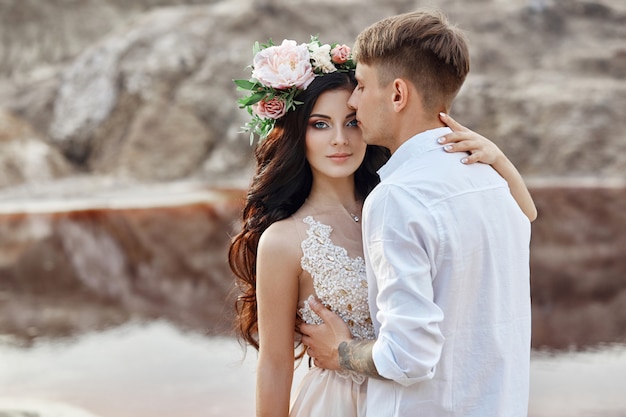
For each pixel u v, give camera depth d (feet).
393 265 5.94
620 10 97.45
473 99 80.12
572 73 86.43
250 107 8.28
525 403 6.50
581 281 30.53
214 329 24.29
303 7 94.63
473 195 6.25
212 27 93.45
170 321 25.63
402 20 6.47
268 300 7.50
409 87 6.46
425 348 5.77
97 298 29.76
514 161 75.10
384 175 6.59
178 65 89.30
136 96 87.61
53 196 66.95
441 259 6.02
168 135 84.17
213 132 85.10
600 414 15.71
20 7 122.31
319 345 7.29
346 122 7.67
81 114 88.94
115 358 21.25
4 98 95.20
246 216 8.31
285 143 7.84
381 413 6.41
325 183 7.91
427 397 6.16
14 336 24.21
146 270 35.47
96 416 16.29
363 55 6.65
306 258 7.39
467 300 6.16
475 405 6.21
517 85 82.84
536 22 95.09
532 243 39.88
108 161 84.84
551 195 56.70
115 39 94.32
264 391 7.47
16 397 17.80
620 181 66.23
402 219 6.03
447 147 6.42
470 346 6.19
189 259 38.09
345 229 7.73
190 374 19.42
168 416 16.26
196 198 61.72
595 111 76.74
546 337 22.50
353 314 7.39
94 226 49.21
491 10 96.58
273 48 7.70
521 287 6.50
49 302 29.22
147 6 131.03
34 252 40.78
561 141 75.00
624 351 20.75
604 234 41.96
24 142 80.84
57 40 121.19
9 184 74.49
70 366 20.54
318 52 7.63
